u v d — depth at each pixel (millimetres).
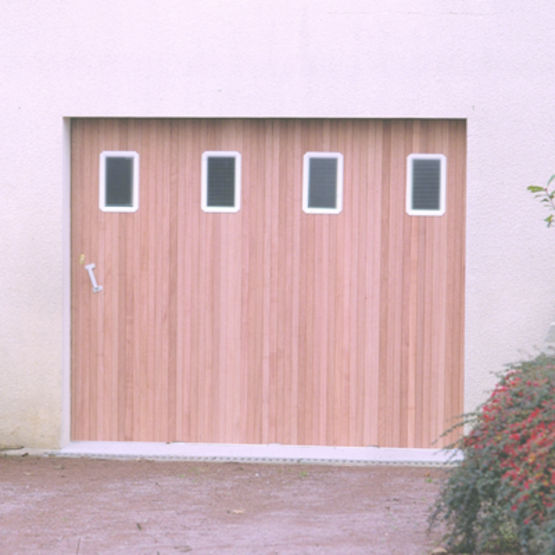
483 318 9484
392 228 9680
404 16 9492
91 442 9844
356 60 9523
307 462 9453
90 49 9641
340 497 8484
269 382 9773
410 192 9672
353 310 9719
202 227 9781
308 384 9750
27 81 9656
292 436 9766
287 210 9742
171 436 9820
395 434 9711
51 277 9672
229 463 9469
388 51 9500
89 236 9820
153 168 9781
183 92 9617
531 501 6559
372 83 9523
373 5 9500
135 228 9812
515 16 9438
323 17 9531
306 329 9742
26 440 9727
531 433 6688
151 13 9617
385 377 9711
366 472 9234
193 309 9789
